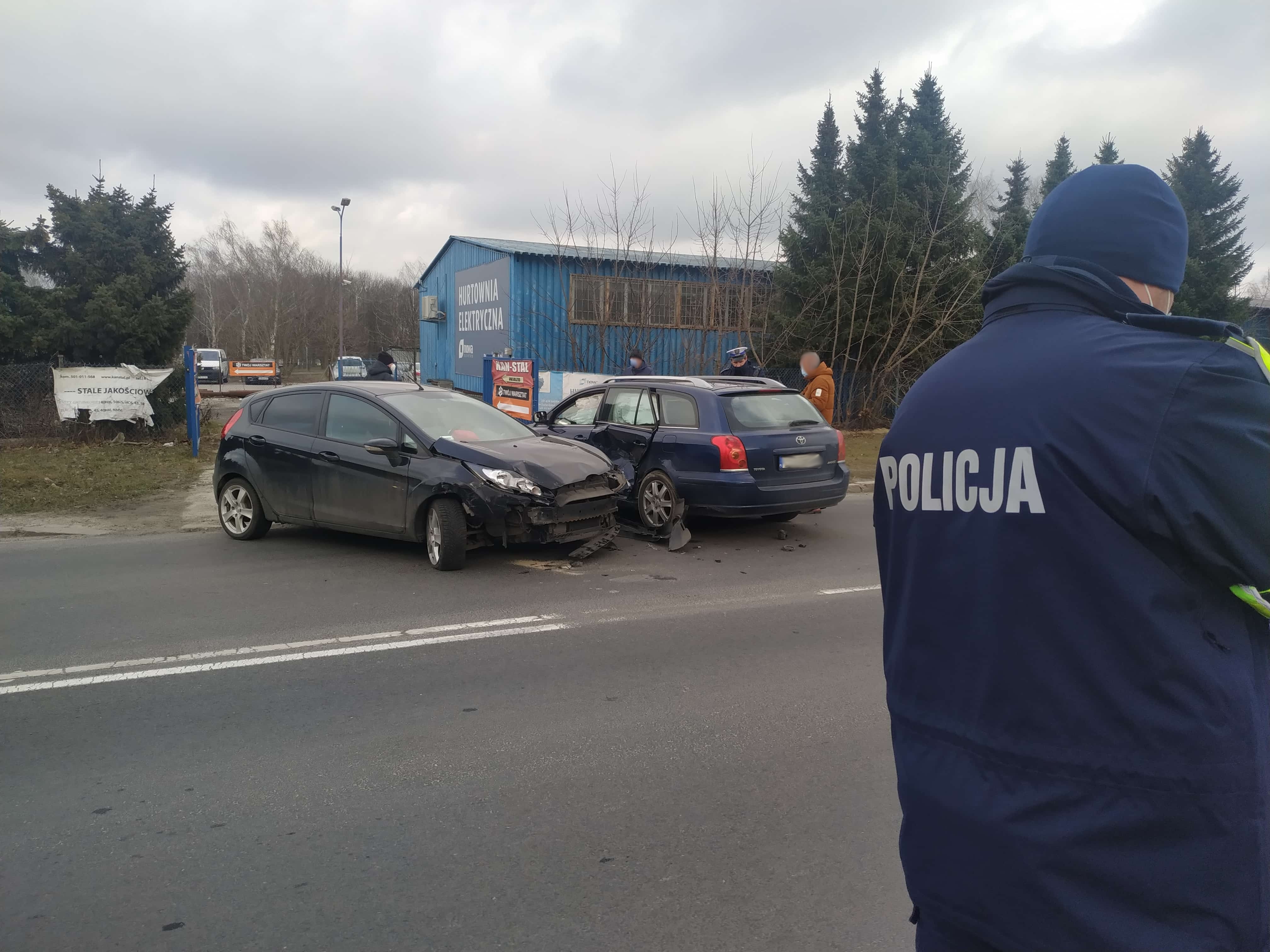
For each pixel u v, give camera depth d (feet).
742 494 27.55
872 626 19.79
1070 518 4.14
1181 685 3.99
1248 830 3.98
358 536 30.07
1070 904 4.16
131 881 9.93
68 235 57.31
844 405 71.36
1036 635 4.27
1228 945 3.98
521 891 9.71
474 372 84.79
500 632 19.15
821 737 13.80
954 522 4.61
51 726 14.19
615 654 17.70
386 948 8.77
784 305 70.59
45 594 22.29
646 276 68.59
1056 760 4.23
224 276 242.58
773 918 9.25
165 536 30.14
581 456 26.89
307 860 10.34
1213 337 4.22
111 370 52.65
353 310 247.29
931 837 4.71
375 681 16.20
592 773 12.55
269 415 28.86
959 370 4.82
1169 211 4.81
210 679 16.28
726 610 21.07
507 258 73.10
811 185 73.77
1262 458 3.86
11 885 9.86
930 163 71.10
